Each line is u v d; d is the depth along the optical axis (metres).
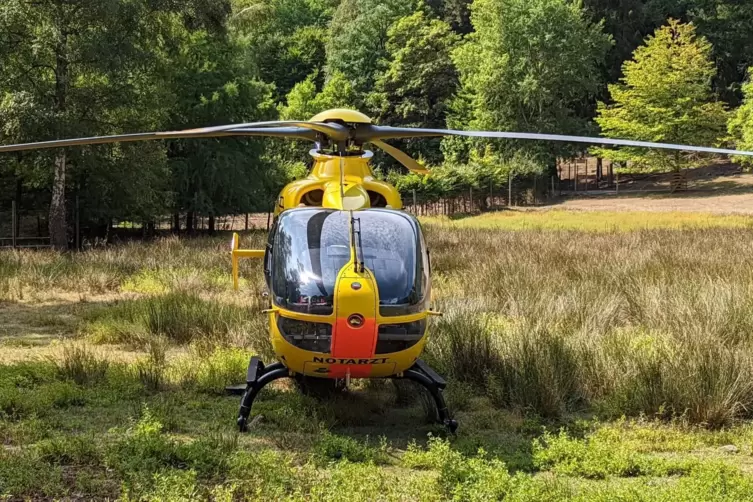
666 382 6.93
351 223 6.30
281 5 83.81
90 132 24.77
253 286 13.87
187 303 11.10
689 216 39.09
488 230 28.19
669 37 52.97
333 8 87.69
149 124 27.39
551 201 57.50
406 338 5.96
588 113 66.31
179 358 8.88
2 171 28.62
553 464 5.59
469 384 7.77
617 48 66.94
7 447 5.56
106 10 23.23
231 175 34.88
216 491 4.53
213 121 35.09
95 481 4.78
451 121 60.38
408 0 68.31
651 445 6.04
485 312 11.24
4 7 22.59
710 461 5.41
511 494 4.64
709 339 7.98
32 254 18.58
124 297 13.41
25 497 4.54
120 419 6.38
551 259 16.11
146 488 4.63
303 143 56.03
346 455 5.50
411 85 61.91
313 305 5.83
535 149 56.94
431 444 5.68
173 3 26.66
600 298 11.41
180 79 34.34
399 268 6.07
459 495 4.62
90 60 23.72
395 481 4.88
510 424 6.62
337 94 62.12
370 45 67.56
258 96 37.41
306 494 4.71
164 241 22.45
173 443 5.41
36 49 23.25
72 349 8.48
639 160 54.91
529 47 56.91
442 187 53.03
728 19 68.94
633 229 29.05
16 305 12.55
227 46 35.16
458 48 59.88
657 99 53.41
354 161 7.11
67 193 30.00
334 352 5.85
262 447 5.79
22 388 7.23
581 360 7.89
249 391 6.25
